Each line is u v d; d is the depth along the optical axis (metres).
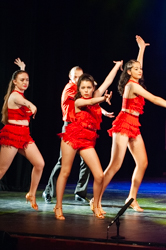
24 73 5.11
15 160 7.76
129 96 5.20
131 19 9.91
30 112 5.10
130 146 5.34
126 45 9.98
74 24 9.32
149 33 10.05
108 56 9.97
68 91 5.60
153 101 5.03
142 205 5.75
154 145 11.19
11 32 7.94
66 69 9.09
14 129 4.98
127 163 11.03
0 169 5.05
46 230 4.00
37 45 8.70
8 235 3.62
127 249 3.46
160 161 11.27
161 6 9.90
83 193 5.98
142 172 5.29
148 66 10.44
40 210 5.22
